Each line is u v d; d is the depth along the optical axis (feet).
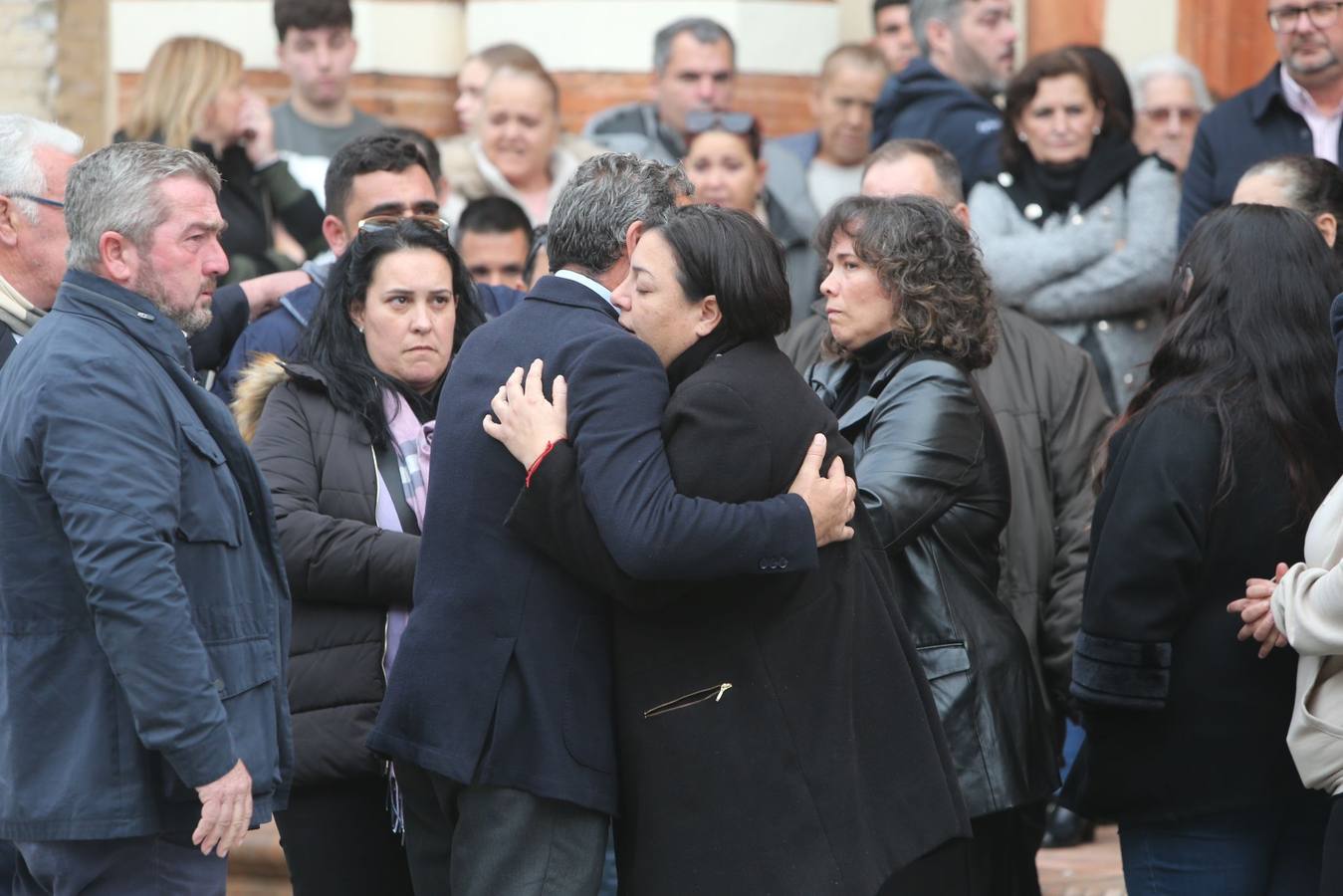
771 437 36.09
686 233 37.04
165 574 36.06
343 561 41.65
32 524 37.01
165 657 35.76
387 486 43.50
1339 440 40.40
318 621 42.29
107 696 36.81
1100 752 41.42
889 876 36.58
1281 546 39.73
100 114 83.92
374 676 42.09
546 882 36.47
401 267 44.27
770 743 36.06
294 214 69.51
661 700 36.37
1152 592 39.70
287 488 42.52
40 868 38.19
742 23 80.18
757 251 37.19
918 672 38.34
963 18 73.05
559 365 36.86
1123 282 61.00
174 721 35.81
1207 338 41.01
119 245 38.14
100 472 36.01
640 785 36.55
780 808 35.88
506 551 36.76
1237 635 39.83
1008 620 43.68
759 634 36.35
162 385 37.86
